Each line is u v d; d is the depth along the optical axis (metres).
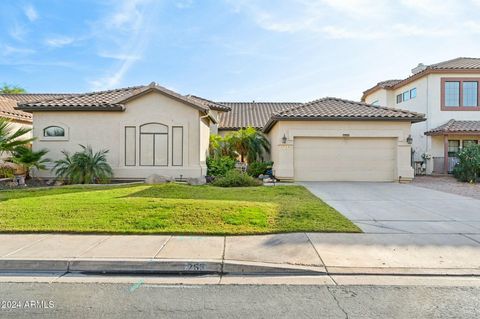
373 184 16.23
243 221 7.77
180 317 3.85
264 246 6.27
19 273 5.29
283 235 6.96
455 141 23.12
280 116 16.89
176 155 16.44
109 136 16.44
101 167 15.21
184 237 6.81
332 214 8.55
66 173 15.16
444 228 7.55
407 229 7.46
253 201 10.09
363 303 4.23
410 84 25.77
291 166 17.12
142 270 5.39
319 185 15.62
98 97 17.67
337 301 4.28
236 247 6.20
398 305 4.17
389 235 6.98
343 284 4.83
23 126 19.83
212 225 7.50
